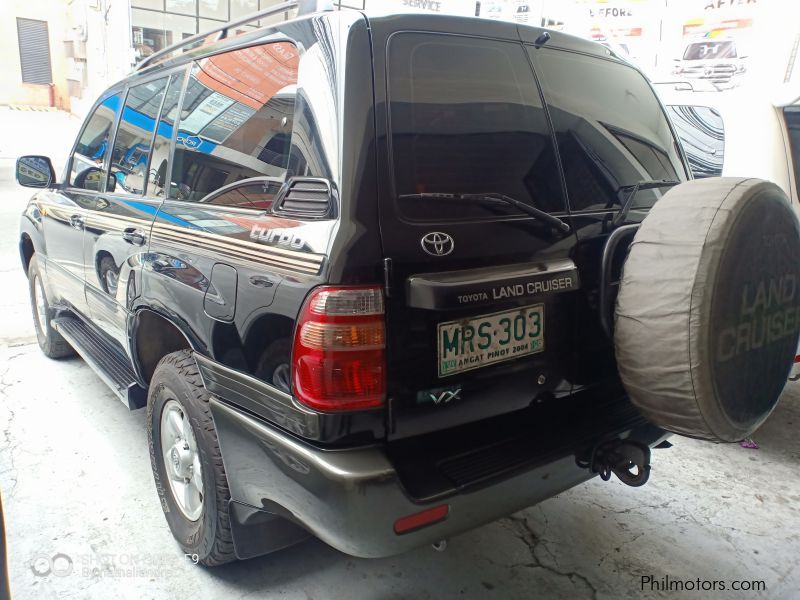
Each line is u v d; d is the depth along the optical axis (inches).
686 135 169.0
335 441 64.6
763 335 76.3
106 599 87.6
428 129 71.2
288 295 67.1
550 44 87.4
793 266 79.5
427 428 69.4
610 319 83.0
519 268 73.9
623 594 92.0
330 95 68.5
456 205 70.9
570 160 83.6
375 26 70.6
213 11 599.5
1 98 879.7
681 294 70.6
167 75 108.9
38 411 143.2
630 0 286.5
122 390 112.6
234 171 83.4
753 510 114.3
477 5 321.7
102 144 132.7
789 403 161.6
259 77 81.9
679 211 74.0
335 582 92.8
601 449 78.6
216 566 94.3
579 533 106.4
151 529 103.0
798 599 91.7
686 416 73.0
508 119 78.4
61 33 886.4
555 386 80.4
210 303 80.2
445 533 68.4
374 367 64.5
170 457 97.1
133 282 103.1
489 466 71.5
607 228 84.0
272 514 81.9
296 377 66.0
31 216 166.7
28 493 111.2
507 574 95.7
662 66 277.4
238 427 75.7
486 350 72.4
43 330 176.1
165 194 101.7
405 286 65.8
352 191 65.1
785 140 147.4
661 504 115.6
